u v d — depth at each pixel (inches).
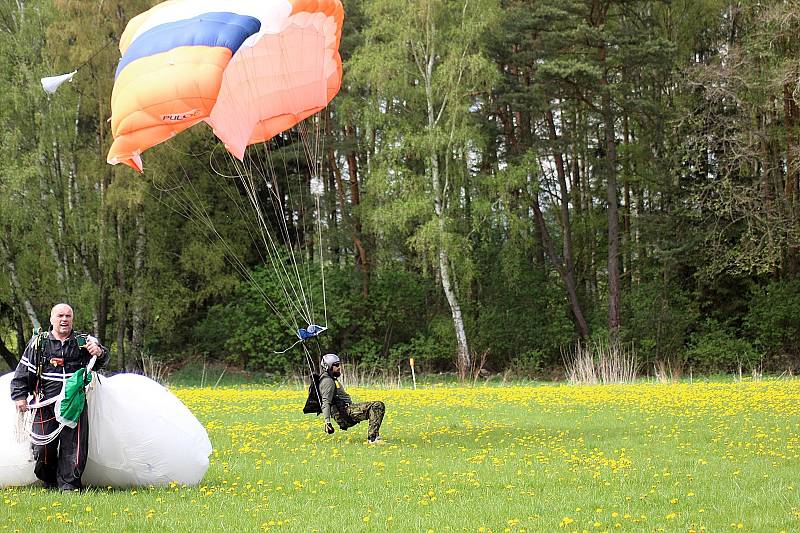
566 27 1544.0
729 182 1407.5
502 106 1652.3
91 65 1397.6
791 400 784.3
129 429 369.7
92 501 341.1
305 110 613.0
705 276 1599.4
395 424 647.1
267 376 1612.9
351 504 340.5
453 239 1460.4
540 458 458.3
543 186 1935.3
